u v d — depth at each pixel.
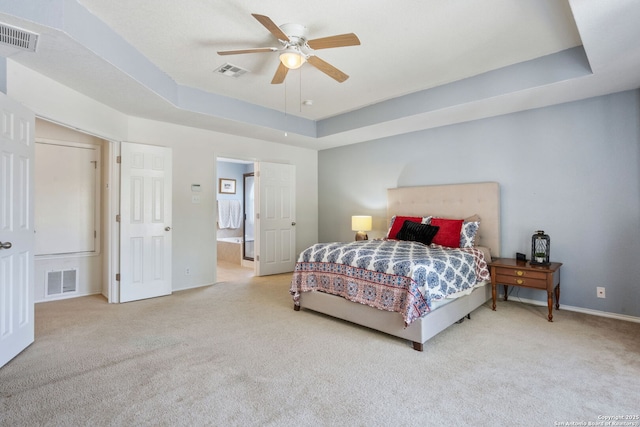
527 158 3.86
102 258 4.40
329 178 6.20
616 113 3.31
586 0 1.92
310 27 2.61
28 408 1.82
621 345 2.66
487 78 3.45
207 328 3.08
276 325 3.16
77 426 1.67
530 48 2.96
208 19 2.50
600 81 3.02
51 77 2.83
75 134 4.23
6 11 1.92
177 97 3.73
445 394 1.97
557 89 3.21
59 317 3.38
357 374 2.22
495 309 3.60
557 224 3.67
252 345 2.70
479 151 4.23
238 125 4.52
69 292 4.18
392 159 5.18
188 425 1.69
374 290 2.87
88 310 3.63
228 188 8.49
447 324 2.89
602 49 2.44
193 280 4.73
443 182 4.57
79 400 1.90
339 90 3.99
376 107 4.47
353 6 2.34
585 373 2.21
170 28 2.62
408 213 4.81
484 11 2.40
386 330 2.80
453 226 3.96
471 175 4.30
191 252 4.71
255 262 5.61
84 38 2.29
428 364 2.36
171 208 4.35
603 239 3.40
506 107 3.75
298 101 4.41
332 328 3.09
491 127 4.12
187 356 2.49
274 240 5.71
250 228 7.41
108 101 3.50
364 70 3.40
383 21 2.53
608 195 3.37
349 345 2.70
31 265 2.65
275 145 5.75
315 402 1.89
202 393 1.98
